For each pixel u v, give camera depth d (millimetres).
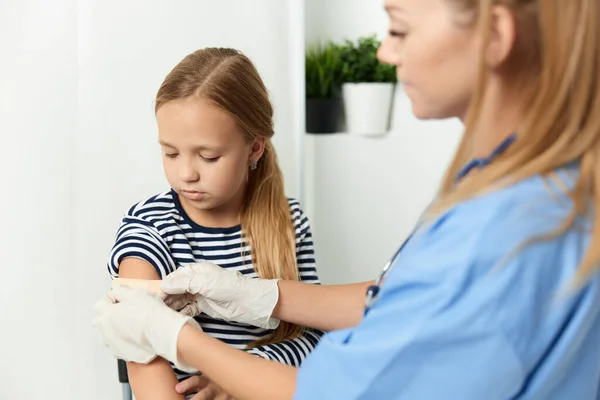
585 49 592
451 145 2312
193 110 927
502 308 608
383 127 2221
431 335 615
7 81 1264
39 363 1337
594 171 617
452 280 617
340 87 2244
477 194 642
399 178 2293
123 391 1130
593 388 706
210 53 1000
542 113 619
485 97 675
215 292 954
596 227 603
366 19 2346
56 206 1301
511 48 624
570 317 632
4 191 1288
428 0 660
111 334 879
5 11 1249
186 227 1050
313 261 1158
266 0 1469
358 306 986
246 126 974
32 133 1274
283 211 1114
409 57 682
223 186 965
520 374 622
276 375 757
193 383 890
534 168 622
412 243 707
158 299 882
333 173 2234
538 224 615
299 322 1003
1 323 1319
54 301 1322
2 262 1304
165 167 982
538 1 611
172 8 1347
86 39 1274
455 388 626
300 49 1548
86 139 1299
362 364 642
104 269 1344
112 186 1330
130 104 1326
